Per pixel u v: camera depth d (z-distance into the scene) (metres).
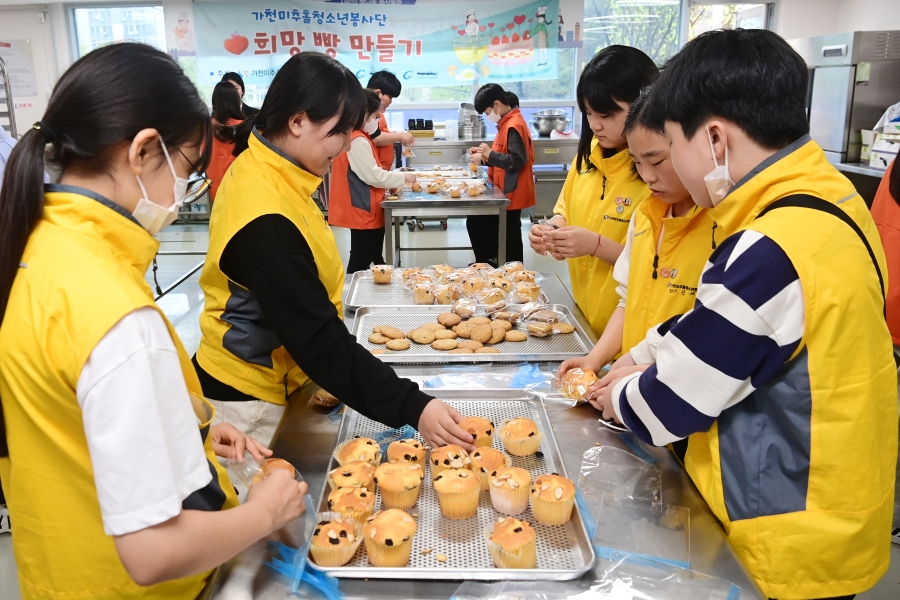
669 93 0.88
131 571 0.64
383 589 0.80
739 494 0.90
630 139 1.19
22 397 0.69
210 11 6.98
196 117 0.74
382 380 1.09
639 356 1.18
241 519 0.72
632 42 7.31
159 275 5.38
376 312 1.90
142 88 0.69
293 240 1.12
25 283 0.68
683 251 1.27
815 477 0.87
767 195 0.87
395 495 0.96
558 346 1.62
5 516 2.21
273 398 1.35
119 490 0.62
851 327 0.84
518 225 4.81
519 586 0.80
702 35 0.88
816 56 4.69
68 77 0.70
